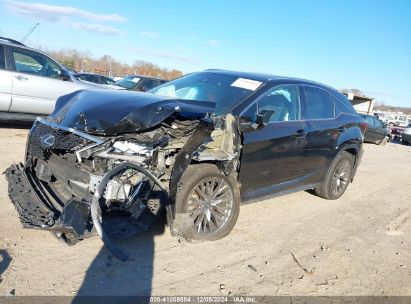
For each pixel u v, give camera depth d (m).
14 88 8.27
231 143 4.27
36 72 8.65
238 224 5.05
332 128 6.02
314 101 5.86
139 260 3.79
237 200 4.49
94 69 37.84
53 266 3.51
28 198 3.80
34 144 4.09
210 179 4.19
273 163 5.00
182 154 3.81
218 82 5.25
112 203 3.61
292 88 5.51
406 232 5.72
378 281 4.07
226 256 4.12
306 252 4.53
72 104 4.37
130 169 3.69
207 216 4.25
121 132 3.84
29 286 3.18
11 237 3.90
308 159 5.67
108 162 3.70
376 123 19.92
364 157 13.77
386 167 11.77
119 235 3.61
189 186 3.98
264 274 3.88
